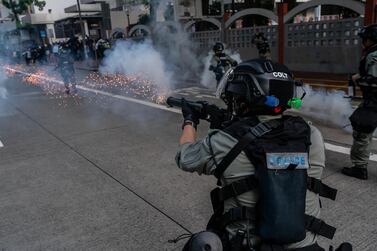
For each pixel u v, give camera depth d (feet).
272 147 4.59
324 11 68.03
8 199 13.67
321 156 4.95
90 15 116.88
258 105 4.87
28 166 17.16
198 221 11.34
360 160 13.44
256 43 22.90
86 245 10.39
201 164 5.05
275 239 4.44
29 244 10.61
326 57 40.32
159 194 13.35
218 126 5.70
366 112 12.75
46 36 139.23
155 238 10.53
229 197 4.81
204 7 71.26
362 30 12.60
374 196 12.26
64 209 12.61
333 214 11.26
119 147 19.22
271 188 4.44
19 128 25.05
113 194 13.56
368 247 9.58
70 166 16.83
